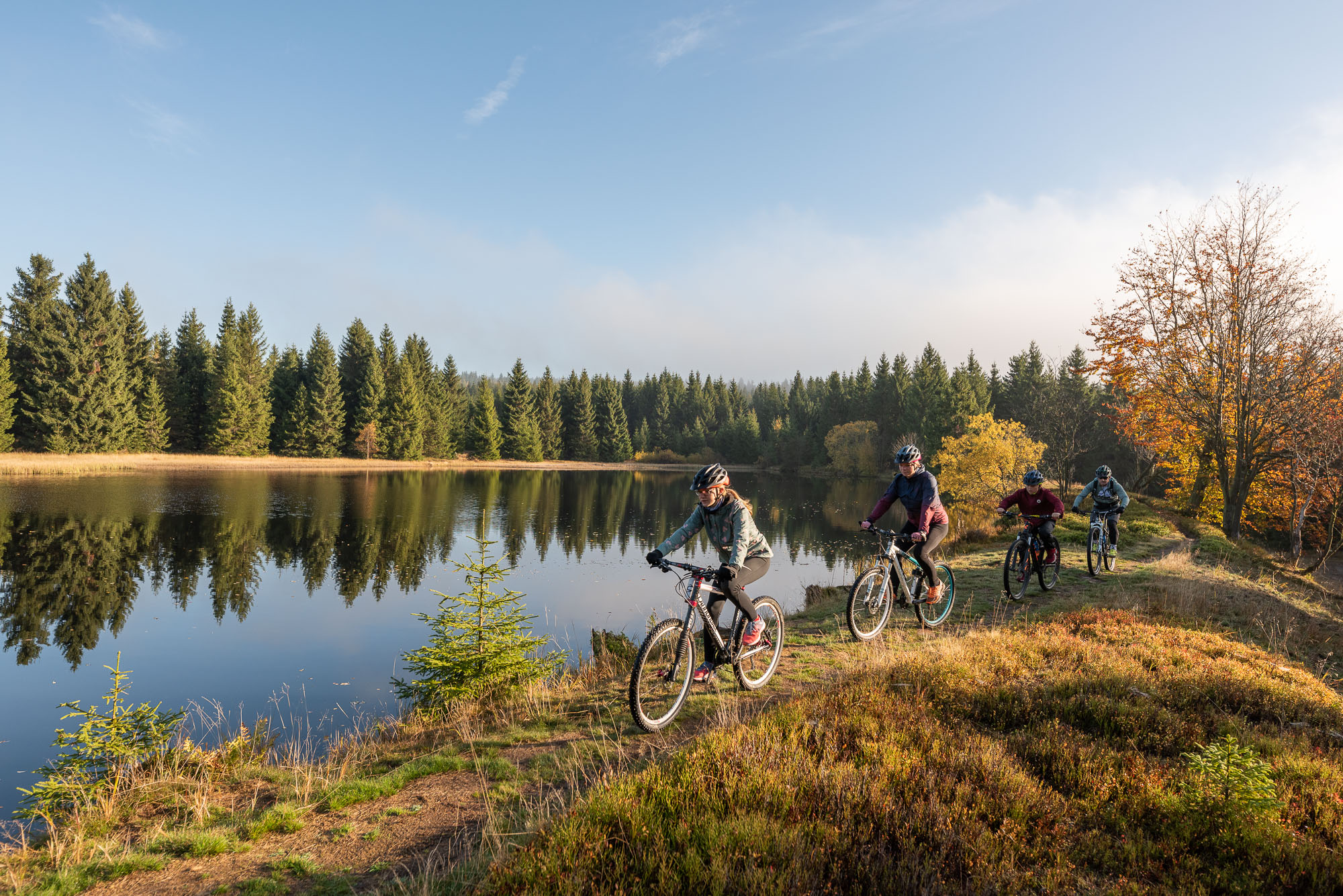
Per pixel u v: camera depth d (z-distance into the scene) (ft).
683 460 378.94
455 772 15.15
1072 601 31.60
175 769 17.83
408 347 316.60
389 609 57.00
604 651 28.07
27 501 110.42
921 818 10.39
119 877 11.50
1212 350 80.48
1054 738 13.89
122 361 211.41
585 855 9.59
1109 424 179.73
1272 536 120.57
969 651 20.29
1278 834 10.29
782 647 23.44
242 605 57.72
